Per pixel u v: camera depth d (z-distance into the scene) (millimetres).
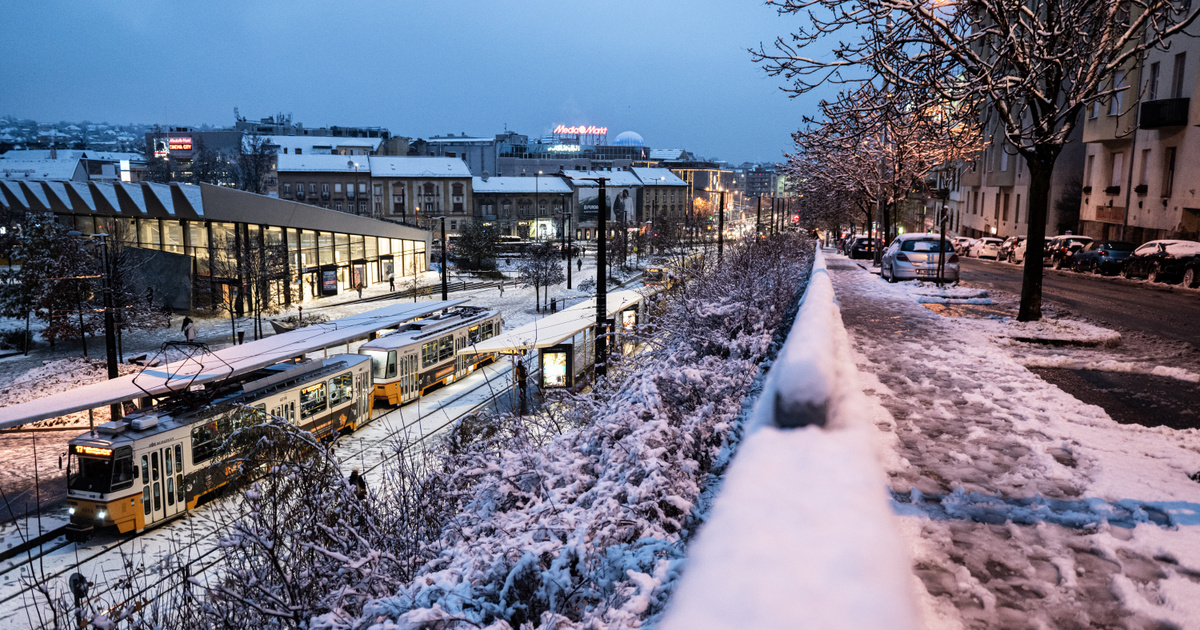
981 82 10875
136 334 39438
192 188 41125
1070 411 6348
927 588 3043
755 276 14648
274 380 20328
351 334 26969
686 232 107125
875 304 14875
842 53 11352
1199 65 25656
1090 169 37562
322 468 8875
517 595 4809
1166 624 2688
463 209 100688
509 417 8625
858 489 1429
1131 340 11008
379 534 7992
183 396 18062
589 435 7227
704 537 1244
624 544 4871
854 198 38062
